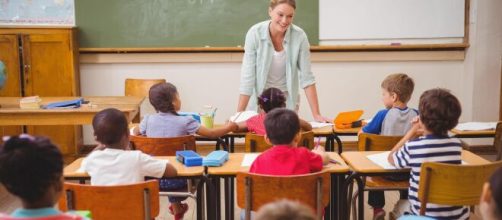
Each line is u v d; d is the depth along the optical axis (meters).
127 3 5.16
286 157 2.20
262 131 2.98
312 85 3.56
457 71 5.39
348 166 2.42
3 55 4.88
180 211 2.96
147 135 2.93
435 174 2.11
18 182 1.29
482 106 5.32
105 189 2.01
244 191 2.14
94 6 5.16
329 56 5.33
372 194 3.09
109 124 2.19
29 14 5.11
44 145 1.33
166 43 5.25
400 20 5.25
